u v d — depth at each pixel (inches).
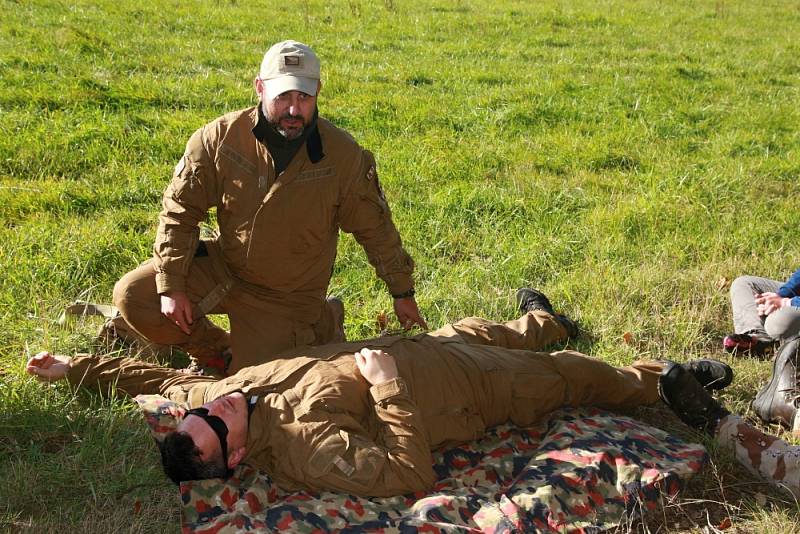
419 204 263.6
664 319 203.0
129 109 328.5
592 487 134.0
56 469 138.7
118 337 175.3
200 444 127.0
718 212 271.1
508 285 216.1
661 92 440.8
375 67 452.4
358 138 325.7
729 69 526.9
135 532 128.3
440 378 144.1
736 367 184.5
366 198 160.1
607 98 412.5
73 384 156.7
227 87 375.6
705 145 353.4
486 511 127.0
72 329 178.7
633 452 142.0
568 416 154.9
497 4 704.4
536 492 131.4
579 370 153.6
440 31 581.3
